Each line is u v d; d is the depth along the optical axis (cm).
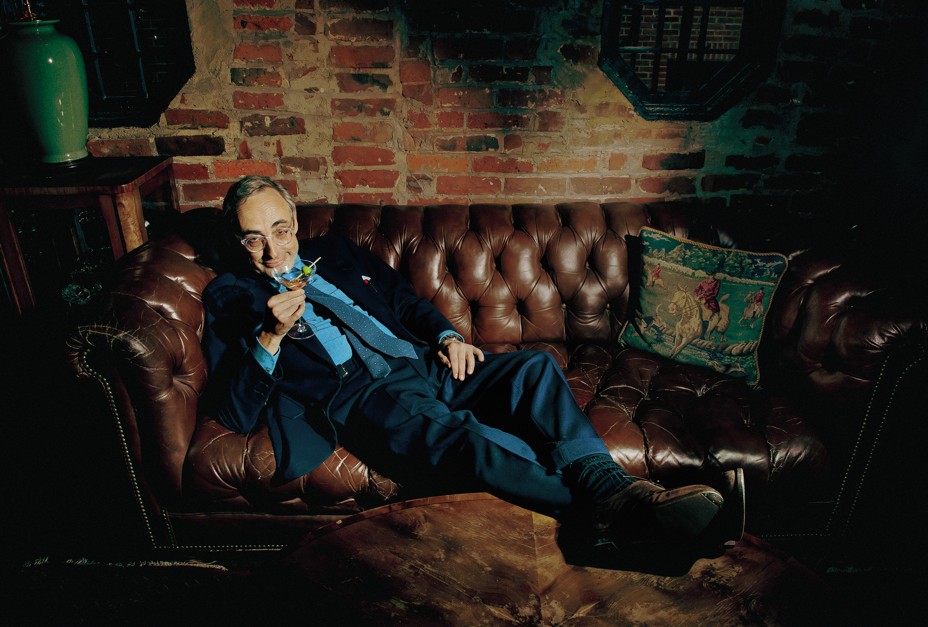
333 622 111
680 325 210
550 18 239
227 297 183
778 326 205
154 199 260
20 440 234
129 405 168
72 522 204
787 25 241
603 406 187
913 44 243
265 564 125
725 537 125
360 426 180
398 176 262
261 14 235
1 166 229
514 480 149
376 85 246
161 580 185
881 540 196
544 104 251
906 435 183
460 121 253
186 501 176
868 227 270
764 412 188
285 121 251
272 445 174
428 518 137
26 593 180
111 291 173
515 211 230
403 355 185
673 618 112
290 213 184
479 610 114
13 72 204
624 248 225
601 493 140
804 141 260
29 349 254
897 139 256
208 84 244
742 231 222
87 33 252
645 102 257
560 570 123
